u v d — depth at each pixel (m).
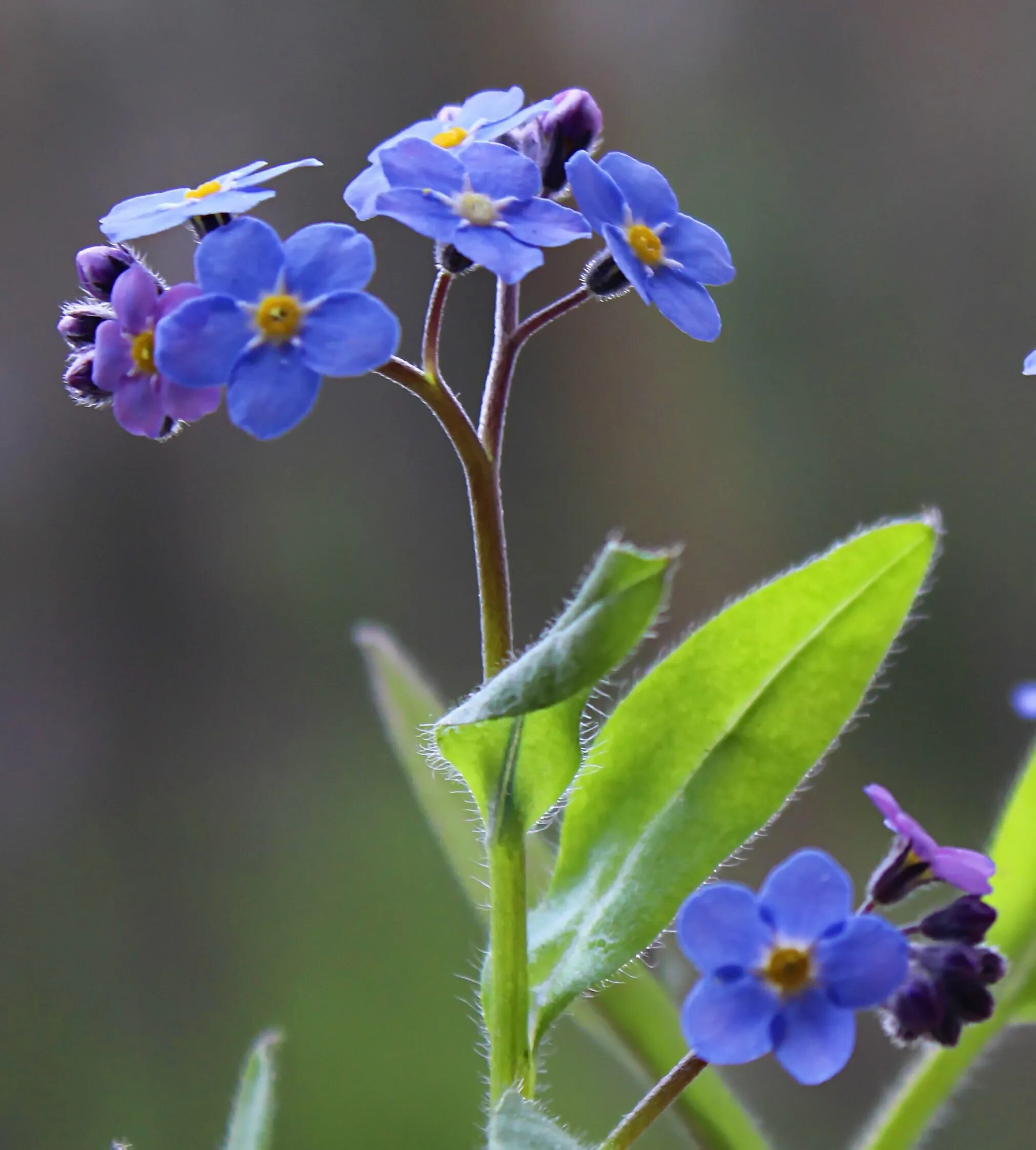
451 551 0.37
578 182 0.19
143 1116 0.34
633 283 0.19
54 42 0.36
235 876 0.36
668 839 0.20
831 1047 0.18
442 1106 0.32
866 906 0.19
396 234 0.37
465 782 0.20
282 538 0.37
